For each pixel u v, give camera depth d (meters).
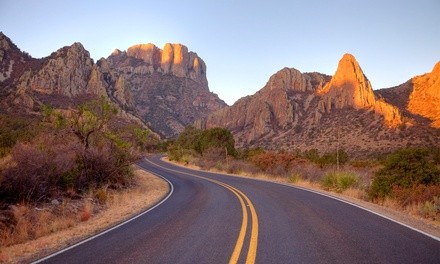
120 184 19.33
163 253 6.24
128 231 8.57
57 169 13.20
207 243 6.83
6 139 22.06
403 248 6.25
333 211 10.52
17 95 86.38
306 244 6.59
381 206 11.93
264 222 8.83
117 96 135.00
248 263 5.43
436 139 82.31
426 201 10.30
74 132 17.89
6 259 6.56
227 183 22.20
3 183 10.63
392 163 13.62
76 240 7.88
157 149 90.38
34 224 9.62
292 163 29.22
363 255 5.83
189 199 15.20
